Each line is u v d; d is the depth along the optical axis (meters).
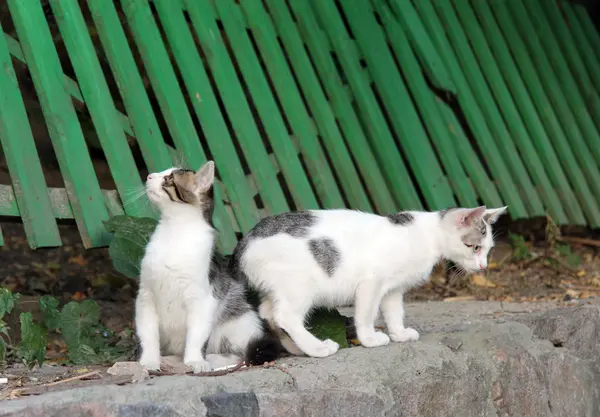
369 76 2.20
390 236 1.54
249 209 1.87
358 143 2.10
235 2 2.04
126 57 1.81
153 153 1.78
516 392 1.62
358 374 1.42
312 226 1.52
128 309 1.87
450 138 2.27
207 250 1.44
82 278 2.02
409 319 1.79
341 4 2.23
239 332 1.48
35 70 1.69
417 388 1.46
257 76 1.98
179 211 1.44
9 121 1.63
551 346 1.72
